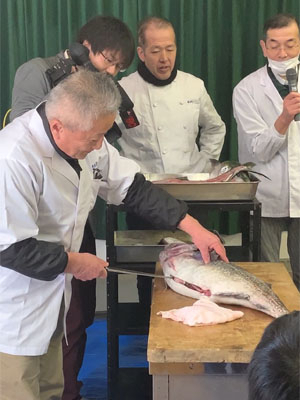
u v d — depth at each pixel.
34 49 3.62
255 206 2.39
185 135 3.05
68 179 1.81
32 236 1.72
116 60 2.30
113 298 2.48
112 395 2.54
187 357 1.53
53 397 2.10
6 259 1.71
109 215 2.42
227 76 3.64
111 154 2.11
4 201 1.65
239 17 3.51
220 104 3.67
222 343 1.56
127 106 2.57
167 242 2.36
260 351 0.90
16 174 1.66
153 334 1.62
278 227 3.07
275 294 1.80
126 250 2.47
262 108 2.93
